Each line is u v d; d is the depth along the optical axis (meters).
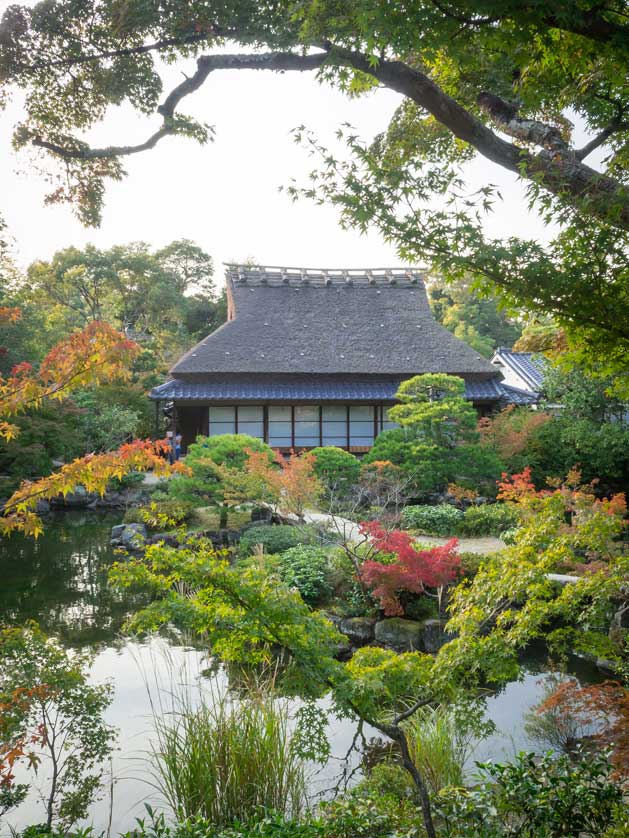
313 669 3.14
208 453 15.18
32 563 13.51
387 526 12.92
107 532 16.73
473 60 2.72
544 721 6.01
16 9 5.23
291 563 10.88
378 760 5.57
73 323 38.47
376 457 16.75
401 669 3.48
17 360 20.39
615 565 4.53
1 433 4.38
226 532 14.76
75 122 6.25
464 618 3.46
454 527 14.24
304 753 3.32
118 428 22.75
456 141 5.37
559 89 3.51
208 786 4.53
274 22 4.20
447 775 4.84
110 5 5.06
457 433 16.58
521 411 19.70
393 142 5.48
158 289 40.59
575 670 7.62
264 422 23.42
